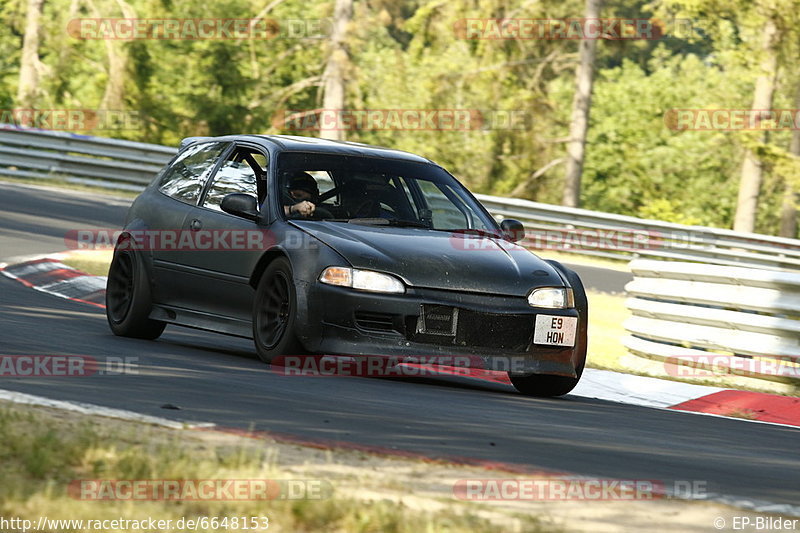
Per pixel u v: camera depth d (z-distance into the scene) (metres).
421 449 16.69
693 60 170.25
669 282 35.47
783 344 31.77
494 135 120.62
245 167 29.12
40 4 128.62
